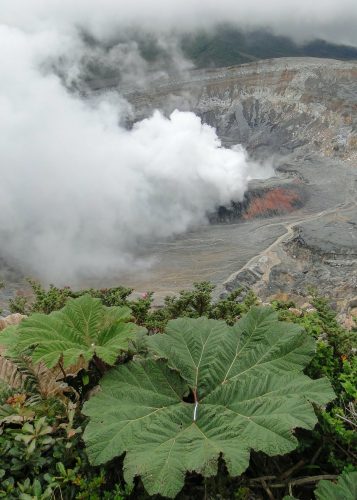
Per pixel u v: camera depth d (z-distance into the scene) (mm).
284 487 3371
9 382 3992
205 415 3336
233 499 3209
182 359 3797
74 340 3834
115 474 3262
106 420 3264
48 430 3275
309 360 3795
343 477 3068
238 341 3912
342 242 99625
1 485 3057
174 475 2857
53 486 3039
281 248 108750
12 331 4145
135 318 5914
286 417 3121
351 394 3791
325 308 5344
